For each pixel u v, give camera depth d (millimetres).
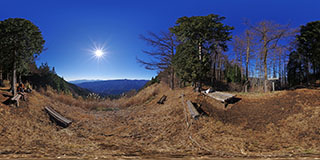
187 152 5273
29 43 10469
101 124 9914
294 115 7945
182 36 14594
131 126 9148
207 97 12227
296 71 27688
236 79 31266
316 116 7305
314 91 10305
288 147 5480
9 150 4695
